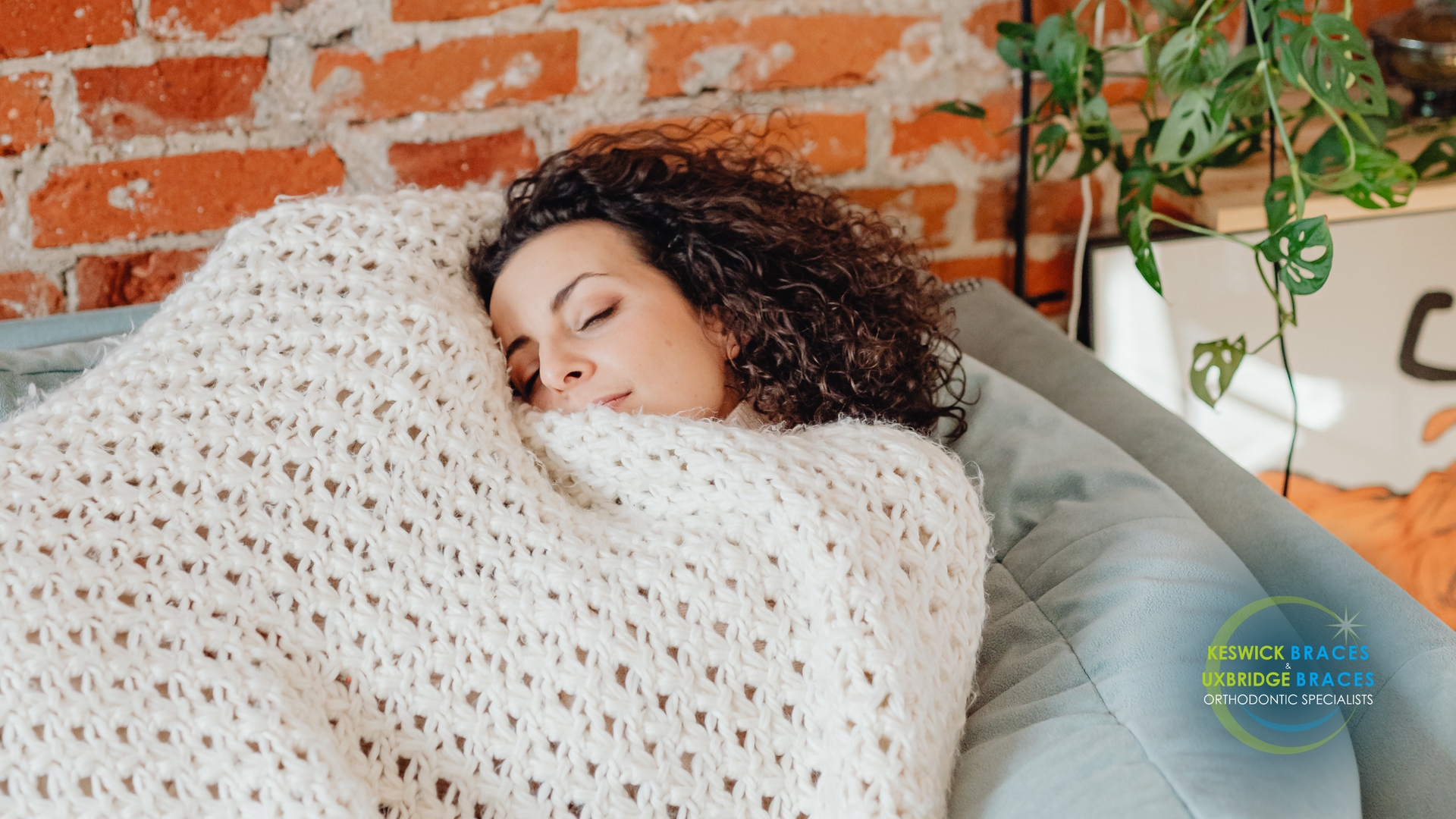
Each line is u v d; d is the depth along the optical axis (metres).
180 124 1.11
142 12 1.06
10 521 0.66
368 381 0.78
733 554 0.72
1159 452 0.98
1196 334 1.32
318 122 1.15
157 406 0.74
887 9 1.23
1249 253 1.30
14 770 0.59
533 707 0.67
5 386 0.91
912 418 1.00
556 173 1.04
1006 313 1.21
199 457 0.72
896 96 1.28
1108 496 0.86
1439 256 1.30
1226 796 0.60
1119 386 1.07
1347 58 0.93
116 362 0.80
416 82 1.15
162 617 0.65
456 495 0.75
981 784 0.69
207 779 0.61
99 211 1.12
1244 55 1.00
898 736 0.66
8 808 0.58
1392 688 0.71
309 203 0.91
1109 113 1.33
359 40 1.12
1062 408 1.08
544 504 0.77
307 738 0.62
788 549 0.72
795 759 0.68
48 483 0.69
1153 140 1.14
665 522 0.77
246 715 0.62
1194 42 1.01
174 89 1.09
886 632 0.68
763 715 0.68
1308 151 1.14
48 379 0.93
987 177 1.35
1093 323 1.33
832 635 0.69
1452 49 1.19
